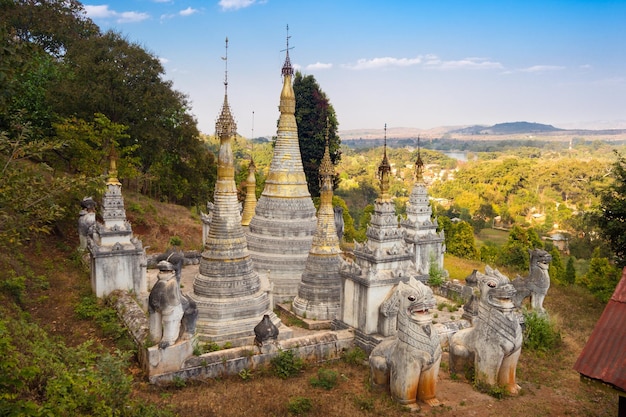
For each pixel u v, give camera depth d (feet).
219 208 73.00
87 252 98.43
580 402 57.26
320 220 87.45
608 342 40.16
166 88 165.27
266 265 94.17
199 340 68.64
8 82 44.34
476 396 57.52
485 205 341.00
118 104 150.30
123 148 143.23
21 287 76.38
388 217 71.87
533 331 74.95
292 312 87.61
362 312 69.87
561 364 69.67
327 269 85.56
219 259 71.82
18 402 35.12
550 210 332.39
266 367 62.54
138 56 153.99
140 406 45.93
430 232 112.57
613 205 103.91
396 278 69.77
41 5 188.55
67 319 73.67
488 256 160.66
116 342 66.23
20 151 50.16
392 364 55.26
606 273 117.91
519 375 64.69
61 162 132.26
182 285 100.63
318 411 52.26
